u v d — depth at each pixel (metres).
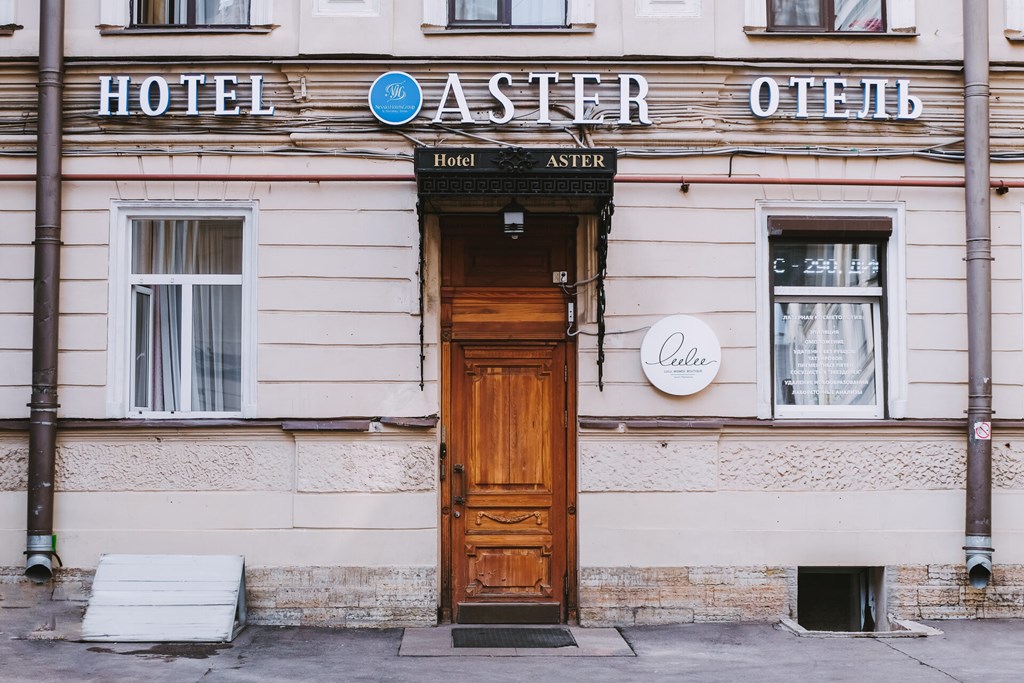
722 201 8.97
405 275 8.86
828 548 8.84
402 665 7.52
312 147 8.91
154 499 8.72
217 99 8.83
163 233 9.09
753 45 9.00
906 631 8.41
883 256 9.20
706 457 8.84
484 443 9.14
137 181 8.88
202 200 8.89
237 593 8.45
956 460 8.91
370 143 8.91
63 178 8.83
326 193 8.89
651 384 8.88
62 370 8.77
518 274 9.17
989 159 8.95
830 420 8.98
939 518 8.88
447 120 8.91
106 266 8.83
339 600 8.71
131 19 9.05
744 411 8.88
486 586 9.07
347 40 8.85
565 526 9.08
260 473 8.77
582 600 8.79
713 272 8.94
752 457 8.88
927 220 9.03
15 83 8.95
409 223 8.89
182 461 8.75
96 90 8.89
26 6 8.95
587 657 7.79
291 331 8.83
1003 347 8.97
